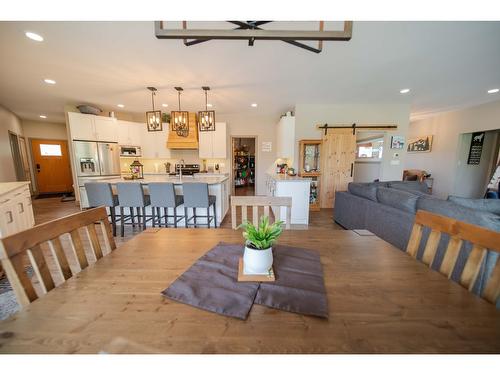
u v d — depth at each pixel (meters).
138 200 3.50
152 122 3.85
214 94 4.28
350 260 1.09
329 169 5.24
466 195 6.00
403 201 2.40
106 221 1.29
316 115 5.13
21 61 2.79
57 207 5.64
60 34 2.18
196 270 0.98
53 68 3.01
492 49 2.52
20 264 0.81
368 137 6.30
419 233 1.21
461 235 0.98
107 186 3.46
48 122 7.22
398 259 1.10
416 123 7.22
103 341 0.61
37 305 0.75
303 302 0.77
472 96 4.48
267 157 6.63
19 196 3.02
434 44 2.41
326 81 3.57
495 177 5.11
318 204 5.21
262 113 6.17
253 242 0.93
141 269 1.00
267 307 0.75
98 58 2.72
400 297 0.80
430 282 0.90
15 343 0.60
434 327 0.65
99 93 4.18
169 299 0.79
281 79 3.47
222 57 2.70
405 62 2.87
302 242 1.31
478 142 5.69
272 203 1.66
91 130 4.96
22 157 6.35
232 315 0.70
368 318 0.69
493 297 0.82
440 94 4.34
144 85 3.72
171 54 2.61
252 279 0.90
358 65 2.96
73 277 0.93
